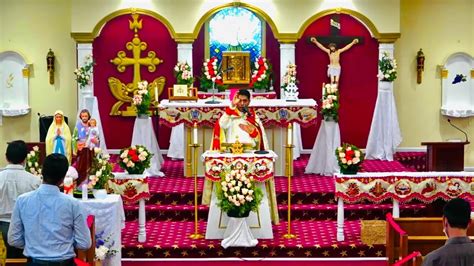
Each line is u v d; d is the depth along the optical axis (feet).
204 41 66.28
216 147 48.93
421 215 50.19
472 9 66.49
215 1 64.85
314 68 65.82
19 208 28.86
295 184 54.54
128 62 65.46
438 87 67.10
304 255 45.14
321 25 65.41
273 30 64.80
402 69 67.00
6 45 66.33
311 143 66.74
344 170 45.93
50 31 66.44
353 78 65.62
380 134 63.87
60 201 28.73
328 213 50.72
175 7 64.85
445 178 46.01
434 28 66.64
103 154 43.47
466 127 67.26
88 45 64.59
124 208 50.44
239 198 43.93
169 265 44.21
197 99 56.95
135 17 65.10
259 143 49.11
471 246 24.99
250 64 62.44
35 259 28.58
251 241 44.96
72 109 66.95
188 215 50.72
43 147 51.88
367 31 65.36
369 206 50.49
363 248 45.16
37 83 66.80
